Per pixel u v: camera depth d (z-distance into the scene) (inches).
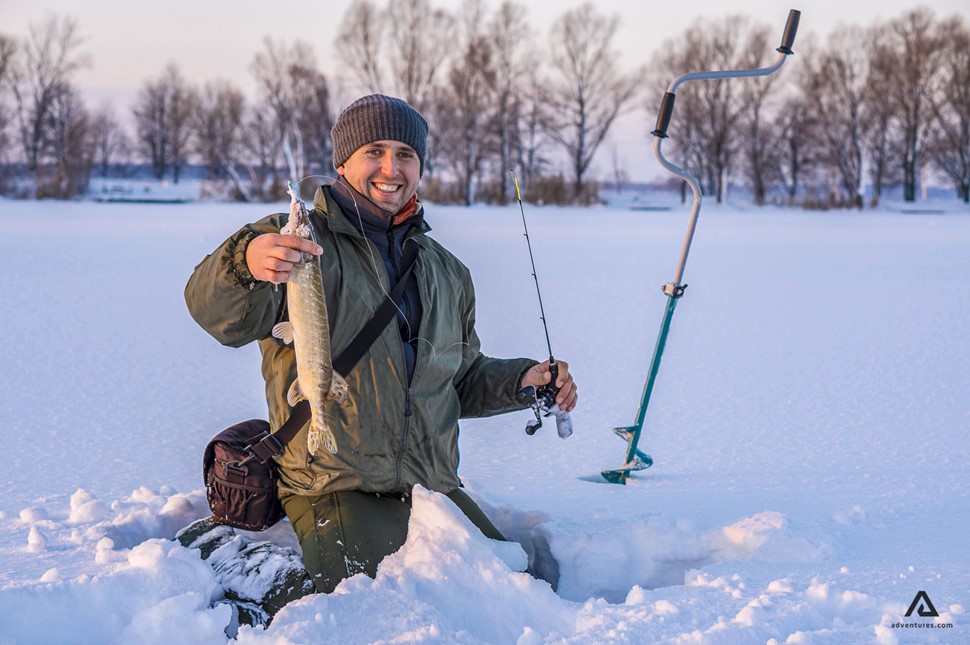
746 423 281.0
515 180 158.6
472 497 178.5
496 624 121.3
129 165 4288.9
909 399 313.0
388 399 144.2
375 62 2940.5
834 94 2965.1
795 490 204.7
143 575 124.6
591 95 3046.3
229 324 131.4
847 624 120.0
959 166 3184.1
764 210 2748.5
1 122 3157.0
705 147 3329.2
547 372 160.1
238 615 130.3
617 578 152.4
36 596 116.0
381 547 135.0
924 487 204.4
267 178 3329.2
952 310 540.7
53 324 461.4
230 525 150.3
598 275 709.3
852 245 1109.1
